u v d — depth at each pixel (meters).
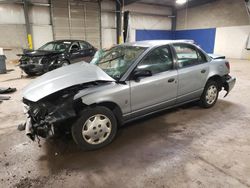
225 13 13.72
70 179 1.97
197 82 3.32
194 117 3.36
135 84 2.58
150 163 2.19
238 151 2.36
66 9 12.38
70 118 2.27
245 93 4.76
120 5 13.75
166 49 2.98
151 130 2.94
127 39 14.18
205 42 15.45
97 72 2.50
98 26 13.81
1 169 2.13
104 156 2.33
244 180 1.89
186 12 16.64
